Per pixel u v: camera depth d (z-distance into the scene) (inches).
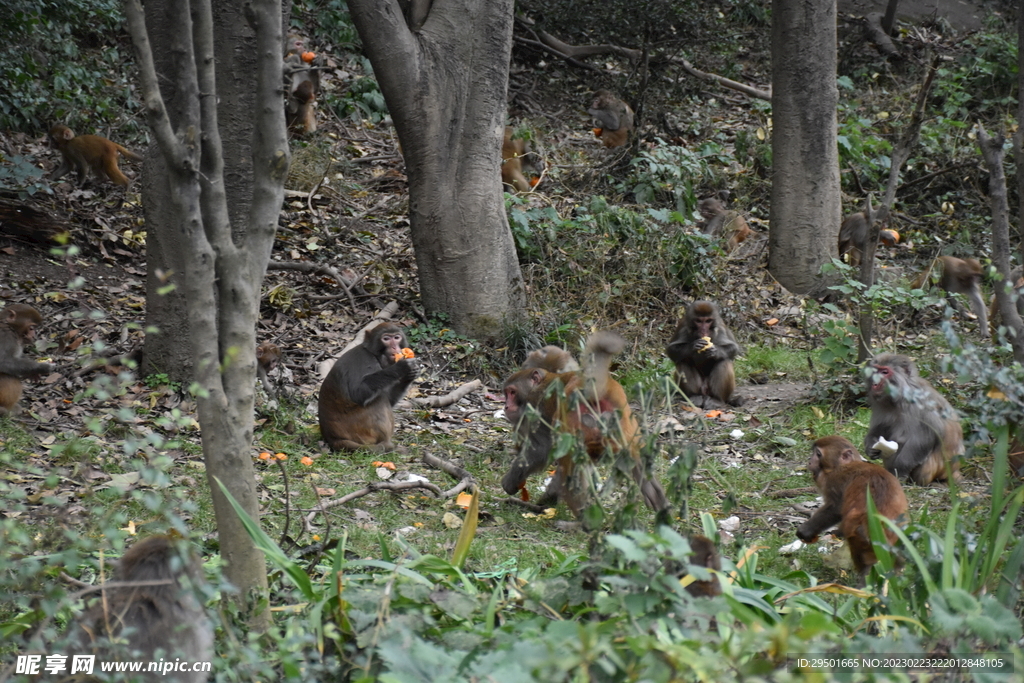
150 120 192.4
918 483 376.8
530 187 740.0
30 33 714.2
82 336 494.6
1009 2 1139.3
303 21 983.0
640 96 839.7
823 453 293.0
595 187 754.2
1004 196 323.0
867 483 262.7
